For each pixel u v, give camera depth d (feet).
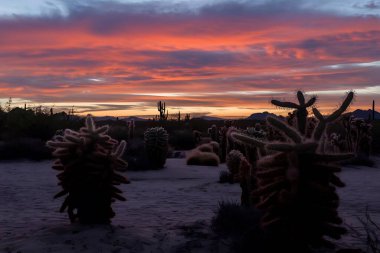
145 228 26.14
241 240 21.31
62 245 21.90
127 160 65.36
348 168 70.79
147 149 66.64
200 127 151.94
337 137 79.15
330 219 18.49
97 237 22.93
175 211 33.68
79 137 26.09
